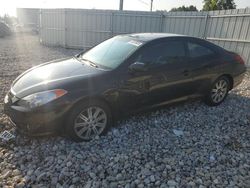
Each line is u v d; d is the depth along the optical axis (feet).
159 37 14.17
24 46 49.88
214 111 16.20
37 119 10.58
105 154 10.91
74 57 15.20
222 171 10.11
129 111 13.11
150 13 41.81
